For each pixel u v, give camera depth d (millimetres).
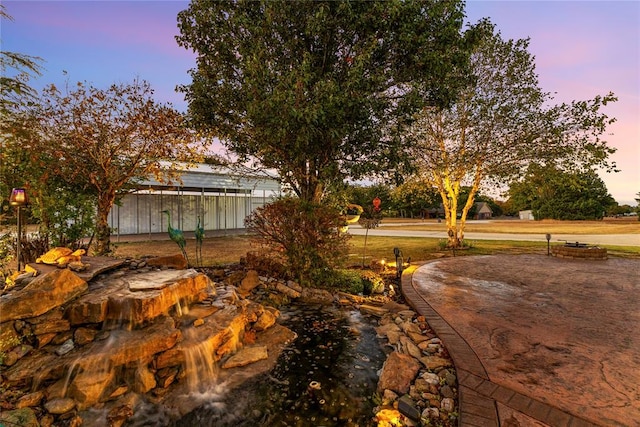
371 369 3900
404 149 9609
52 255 4762
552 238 19484
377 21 6719
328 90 6148
